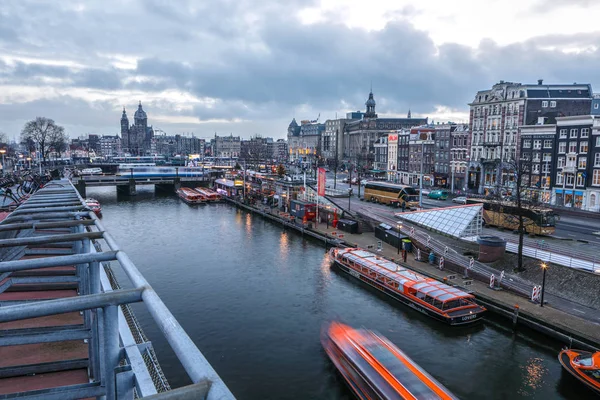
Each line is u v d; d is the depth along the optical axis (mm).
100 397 5535
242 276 45500
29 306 3881
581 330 28562
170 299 39031
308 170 175375
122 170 150000
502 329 32031
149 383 4059
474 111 95875
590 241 46844
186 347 3139
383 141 139750
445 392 22422
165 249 57094
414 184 118875
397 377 23391
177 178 132250
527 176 81375
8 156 168250
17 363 7527
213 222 77875
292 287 41969
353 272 44188
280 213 80875
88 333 6500
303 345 30344
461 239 46938
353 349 26781
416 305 35062
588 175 69562
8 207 32156
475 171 95375
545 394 24516
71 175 127875
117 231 69125
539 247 43375
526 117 84312
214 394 2602
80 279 9289
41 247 14758
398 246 50812
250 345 30359
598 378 23531
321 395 24750
